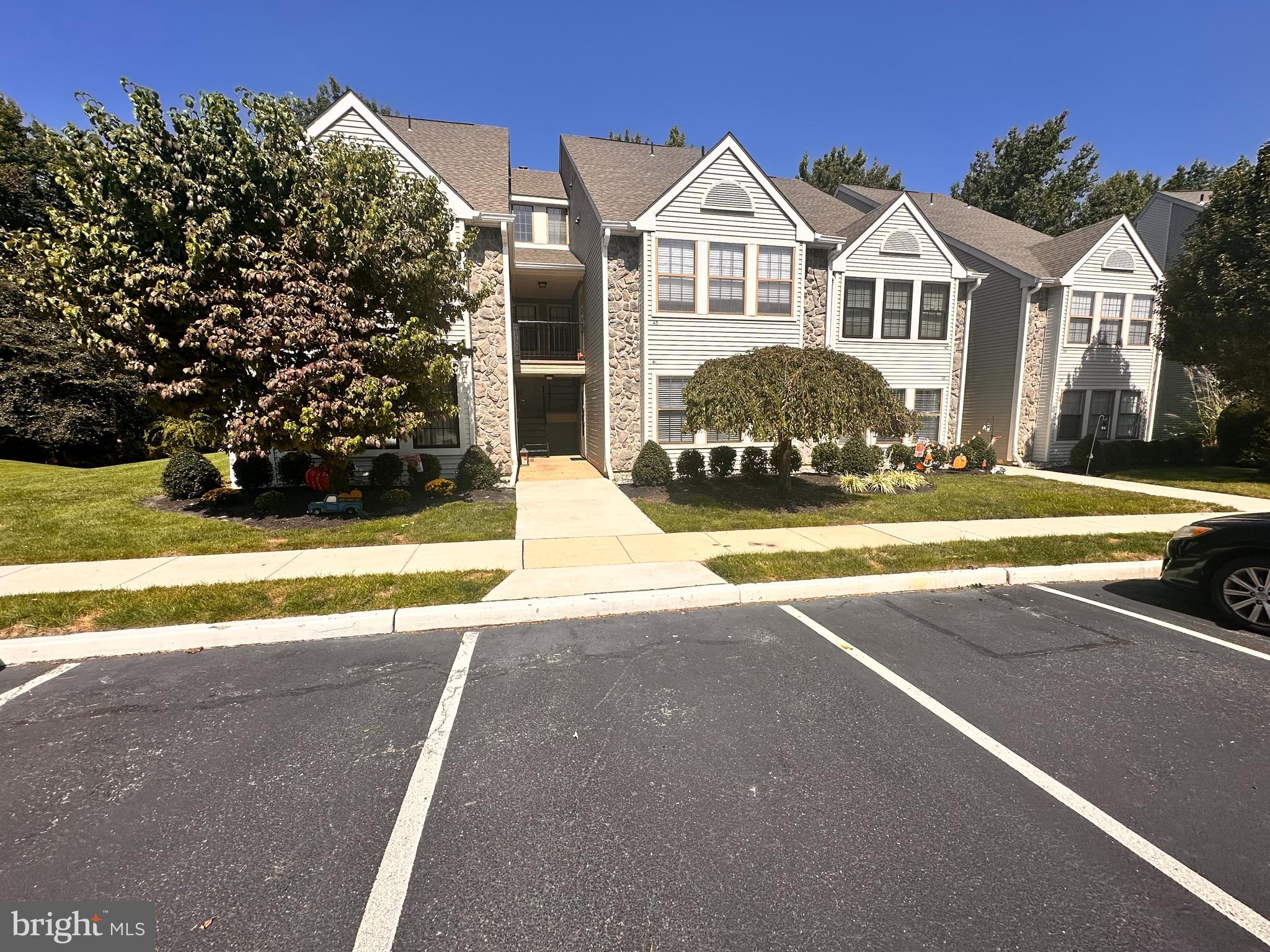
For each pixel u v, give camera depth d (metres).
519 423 18.67
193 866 2.19
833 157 31.98
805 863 2.19
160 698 3.51
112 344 7.05
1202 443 15.89
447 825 2.41
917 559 6.30
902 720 3.25
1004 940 1.84
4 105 17.61
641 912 1.97
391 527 7.91
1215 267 12.05
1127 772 2.76
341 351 7.39
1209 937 1.85
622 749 2.97
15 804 2.54
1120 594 5.57
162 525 7.87
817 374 8.66
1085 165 31.38
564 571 5.85
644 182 14.34
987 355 16.89
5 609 4.58
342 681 3.74
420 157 10.96
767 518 8.56
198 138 7.12
